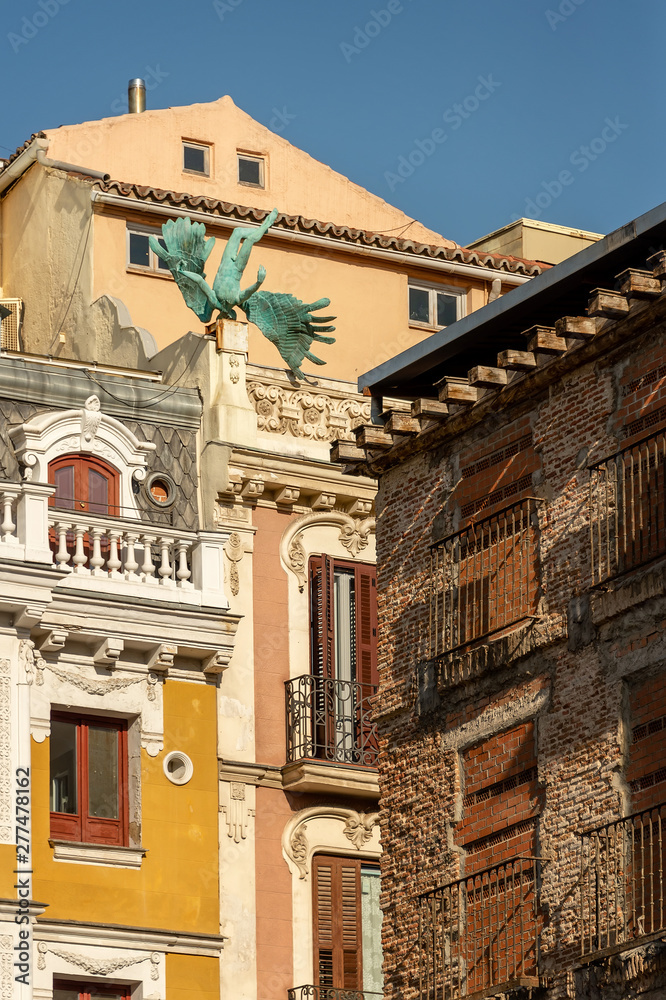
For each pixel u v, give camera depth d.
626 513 31.80
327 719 42.44
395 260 49.53
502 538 33.97
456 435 35.41
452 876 33.75
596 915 30.64
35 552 38.81
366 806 42.72
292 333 44.50
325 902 41.75
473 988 32.91
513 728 33.19
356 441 36.47
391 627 35.97
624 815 30.86
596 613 31.81
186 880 39.84
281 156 52.09
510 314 34.38
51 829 39.00
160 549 41.31
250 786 41.50
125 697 40.16
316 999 40.81
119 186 47.50
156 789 40.03
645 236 32.09
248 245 44.81
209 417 43.31
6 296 50.69
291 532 43.50
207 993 39.50
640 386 31.95
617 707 31.27
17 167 50.31
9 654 38.75
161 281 47.97
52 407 41.94
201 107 51.34
